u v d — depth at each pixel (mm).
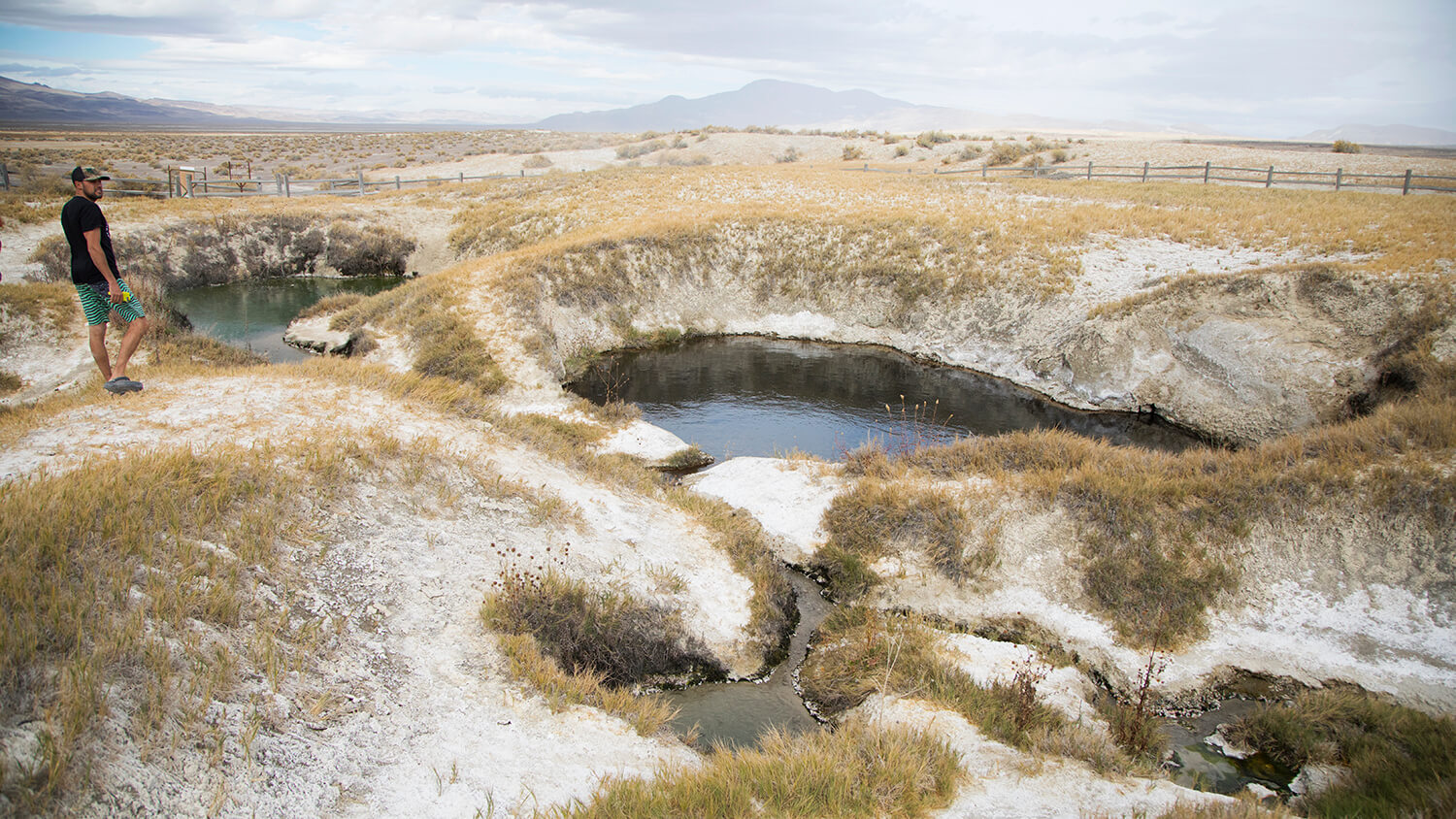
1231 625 11156
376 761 6602
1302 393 18938
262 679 6898
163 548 7754
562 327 26031
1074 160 52406
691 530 13297
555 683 8414
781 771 6996
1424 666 10266
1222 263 24953
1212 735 9484
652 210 38375
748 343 28797
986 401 22672
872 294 29016
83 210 10039
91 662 5852
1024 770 7562
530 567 10406
